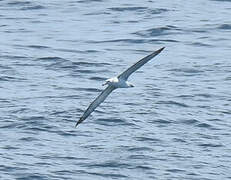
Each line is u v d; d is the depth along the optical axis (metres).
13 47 52.47
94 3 64.88
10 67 48.00
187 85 45.12
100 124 38.59
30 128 37.66
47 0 65.75
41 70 47.75
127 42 54.03
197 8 63.81
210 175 33.00
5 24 58.59
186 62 49.66
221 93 43.75
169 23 58.59
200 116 39.91
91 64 49.06
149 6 63.62
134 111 40.50
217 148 35.88
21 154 34.53
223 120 39.47
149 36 55.38
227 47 53.09
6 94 42.91
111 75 47.19
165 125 38.62
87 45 53.25
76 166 33.47
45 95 42.94
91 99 42.59
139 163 33.88
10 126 37.81
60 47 52.66
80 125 38.34
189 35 55.62
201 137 37.16
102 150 35.28
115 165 33.69
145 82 45.62
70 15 61.41
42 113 39.75
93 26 58.22
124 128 38.12
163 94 43.41
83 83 45.50
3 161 33.62
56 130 37.59
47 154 34.69
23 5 64.00
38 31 56.78
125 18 60.50
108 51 52.06
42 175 32.41
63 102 41.81
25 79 45.91
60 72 47.56
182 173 33.06
